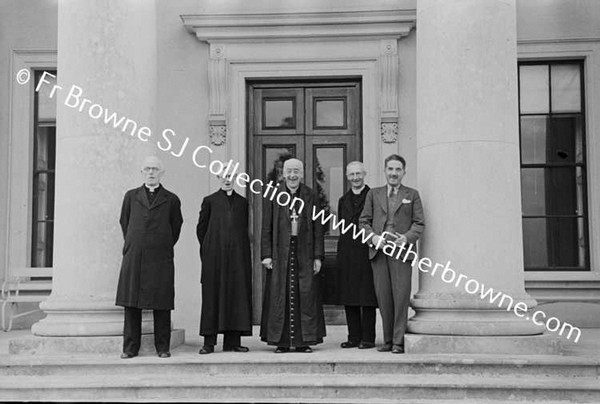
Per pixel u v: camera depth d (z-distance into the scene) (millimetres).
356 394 6551
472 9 7668
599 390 6406
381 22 10383
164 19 10734
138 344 7391
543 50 10633
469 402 6406
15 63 11023
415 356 7105
